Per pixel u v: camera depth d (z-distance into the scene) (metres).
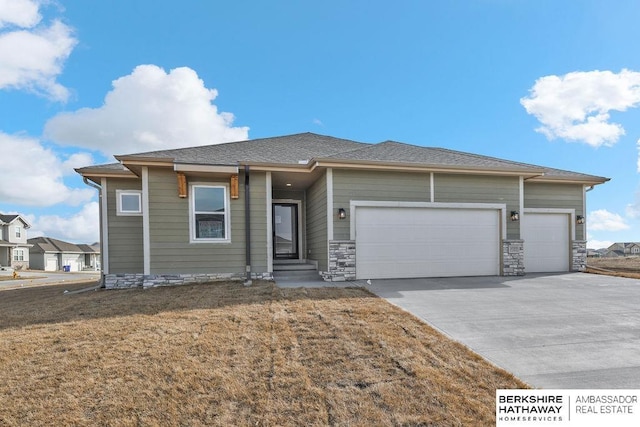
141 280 9.99
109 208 10.02
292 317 5.11
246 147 11.45
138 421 2.62
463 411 2.71
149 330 4.66
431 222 9.83
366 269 9.40
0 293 10.24
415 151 10.99
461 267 9.95
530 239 11.47
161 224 8.99
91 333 4.60
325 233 9.49
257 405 2.80
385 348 3.91
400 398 2.88
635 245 43.28
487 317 5.28
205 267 9.16
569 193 11.85
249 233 9.23
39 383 3.20
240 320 5.03
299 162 9.62
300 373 3.32
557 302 6.33
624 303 6.28
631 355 3.83
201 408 2.77
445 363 3.55
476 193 10.08
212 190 9.31
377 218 9.53
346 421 2.59
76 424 2.60
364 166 9.12
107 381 3.21
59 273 32.38
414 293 7.14
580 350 3.97
